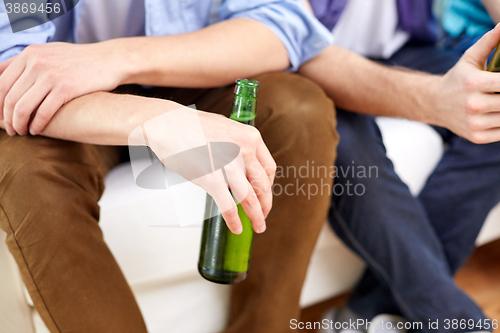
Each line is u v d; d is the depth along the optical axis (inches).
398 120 43.2
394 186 34.2
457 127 24.8
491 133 23.4
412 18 47.7
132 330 22.0
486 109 22.4
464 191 41.3
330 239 36.5
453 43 49.2
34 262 20.1
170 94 27.4
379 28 46.9
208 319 32.5
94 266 20.9
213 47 25.9
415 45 50.8
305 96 25.6
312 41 30.3
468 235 42.3
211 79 26.5
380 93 29.5
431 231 36.6
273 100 25.2
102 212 26.3
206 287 31.6
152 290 30.2
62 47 21.5
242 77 27.7
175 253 28.9
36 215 19.8
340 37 47.4
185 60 24.9
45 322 21.1
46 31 24.8
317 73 32.1
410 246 33.9
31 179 19.9
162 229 27.8
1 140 21.4
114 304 21.4
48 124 20.7
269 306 27.8
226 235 21.4
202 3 29.5
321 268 37.9
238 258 21.9
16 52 23.4
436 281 34.2
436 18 50.3
